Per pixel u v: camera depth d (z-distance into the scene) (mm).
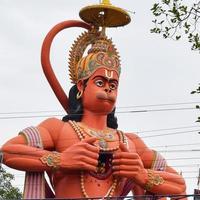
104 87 24781
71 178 23016
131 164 23062
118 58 25719
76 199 18453
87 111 24891
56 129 23953
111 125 25656
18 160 22312
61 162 22422
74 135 23734
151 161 25281
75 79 25688
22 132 23438
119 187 23672
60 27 26188
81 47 26266
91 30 26484
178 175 24719
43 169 22484
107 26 26859
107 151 23438
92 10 25891
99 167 23344
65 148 23469
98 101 24484
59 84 25906
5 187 35781
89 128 24250
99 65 24938
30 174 22891
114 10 25750
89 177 23125
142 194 24625
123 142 24281
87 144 22656
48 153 22547
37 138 23250
